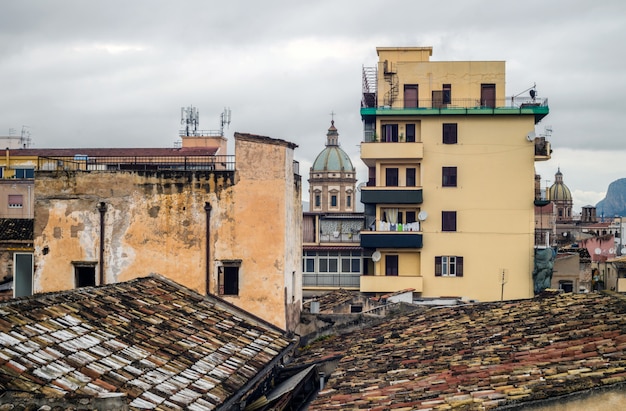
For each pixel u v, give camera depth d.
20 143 76.69
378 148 57.12
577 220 132.50
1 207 65.75
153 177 29.72
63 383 17.69
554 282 62.00
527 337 20.58
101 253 29.83
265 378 25.67
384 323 30.09
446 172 57.66
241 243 29.36
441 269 57.50
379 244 57.12
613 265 68.69
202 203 29.56
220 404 19.95
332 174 141.38
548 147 57.50
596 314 21.06
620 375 14.50
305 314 31.92
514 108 56.94
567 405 14.15
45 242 30.17
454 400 16.30
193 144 65.94
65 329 21.09
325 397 19.86
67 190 30.08
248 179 29.44
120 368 19.84
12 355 18.19
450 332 24.31
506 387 16.27
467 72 58.19
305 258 62.34
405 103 58.62
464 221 57.34
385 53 59.72
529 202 57.12
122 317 23.80
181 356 22.38
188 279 29.47
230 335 26.00
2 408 15.34
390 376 20.56
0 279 41.38
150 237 29.70
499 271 57.09
